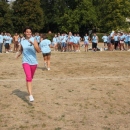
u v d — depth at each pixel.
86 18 62.97
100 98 8.79
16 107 7.86
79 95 9.12
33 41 8.20
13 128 6.33
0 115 7.20
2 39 26.73
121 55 23.22
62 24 66.12
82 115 7.24
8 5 70.62
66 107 7.89
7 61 18.75
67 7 69.38
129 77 12.25
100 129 6.30
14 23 71.88
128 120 6.91
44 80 11.54
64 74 13.23
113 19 62.44
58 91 9.62
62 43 28.50
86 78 12.00
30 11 71.25
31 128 6.34
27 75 8.19
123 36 29.56
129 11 63.56
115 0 61.88
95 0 69.44
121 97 8.92
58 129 6.29
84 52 26.59
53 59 20.14
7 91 9.65
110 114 7.34
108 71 14.08
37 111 7.54
